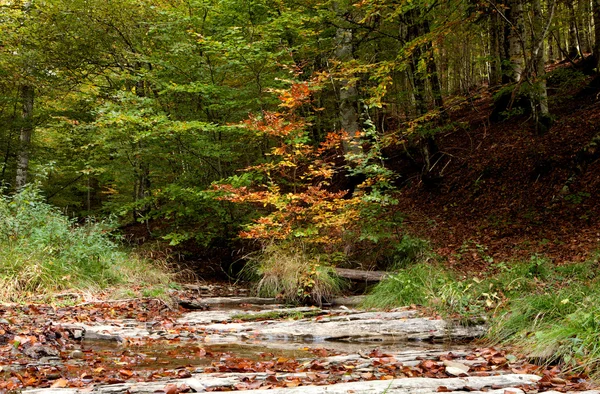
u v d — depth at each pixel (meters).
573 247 8.59
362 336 5.68
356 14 13.08
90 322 5.86
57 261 7.70
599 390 3.28
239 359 4.40
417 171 15.11
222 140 11.67
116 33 13.84
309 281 8.06
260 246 10.87
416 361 4.35
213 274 11.48
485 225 10.94
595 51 13.99
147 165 12.48
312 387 3.21
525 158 12.51
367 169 9.17
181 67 11.62
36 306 6.23
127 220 17.38
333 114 17.02
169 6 13.16
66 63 13.91
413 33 12.36
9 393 3.09
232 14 11.17
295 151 8.60
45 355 4.44
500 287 6.46
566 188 10.77
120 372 3.79
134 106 10.78
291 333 5.72
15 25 13.78
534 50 7.88
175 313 7.11
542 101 13.28
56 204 18.02
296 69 10.16
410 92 14.28
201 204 11.35
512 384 3.44
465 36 14.46
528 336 4.81
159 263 10.50
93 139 11.61
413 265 8.59
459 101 11.54
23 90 14.38
